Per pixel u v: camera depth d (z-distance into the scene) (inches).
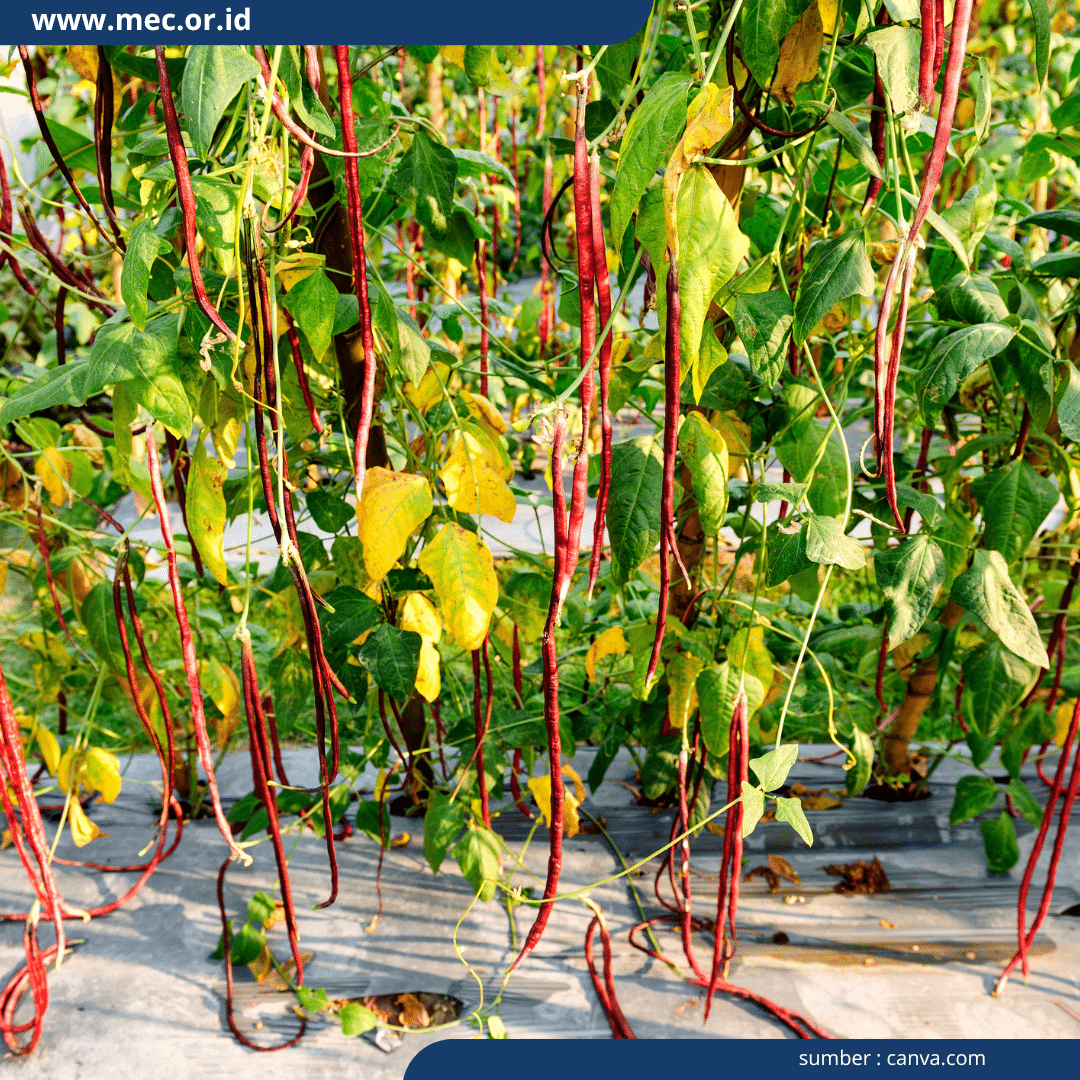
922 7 27.3
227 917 59.1
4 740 43.3
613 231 28.1
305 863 64.2
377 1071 47.6
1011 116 80.1
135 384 33.9
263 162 31.5
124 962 55.2
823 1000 51.6
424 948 56.1
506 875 62.1
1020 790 60.1
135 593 60.5
